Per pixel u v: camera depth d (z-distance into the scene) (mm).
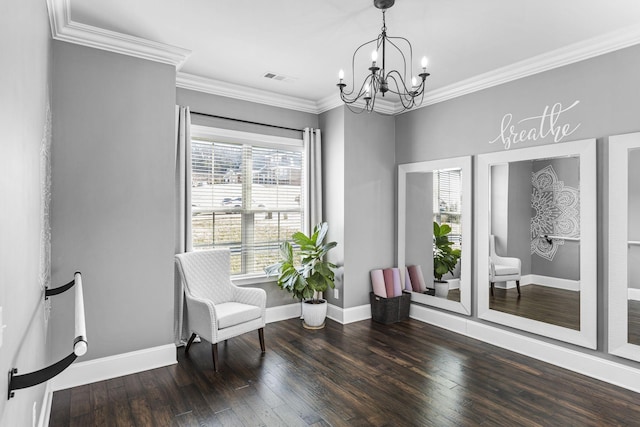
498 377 2898
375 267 4535
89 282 2773
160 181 3080
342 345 3574
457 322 3938
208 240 3932
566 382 2814
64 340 2678
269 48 3098
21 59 1280
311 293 3998
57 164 2645
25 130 1370
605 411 2414
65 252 2682
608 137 2836
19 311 1255
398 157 4633
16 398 1227
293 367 3070
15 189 1176
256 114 4223
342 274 4277
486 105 3684
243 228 4176
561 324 3100
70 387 2693
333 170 4422
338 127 4352
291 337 3801
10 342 1100
